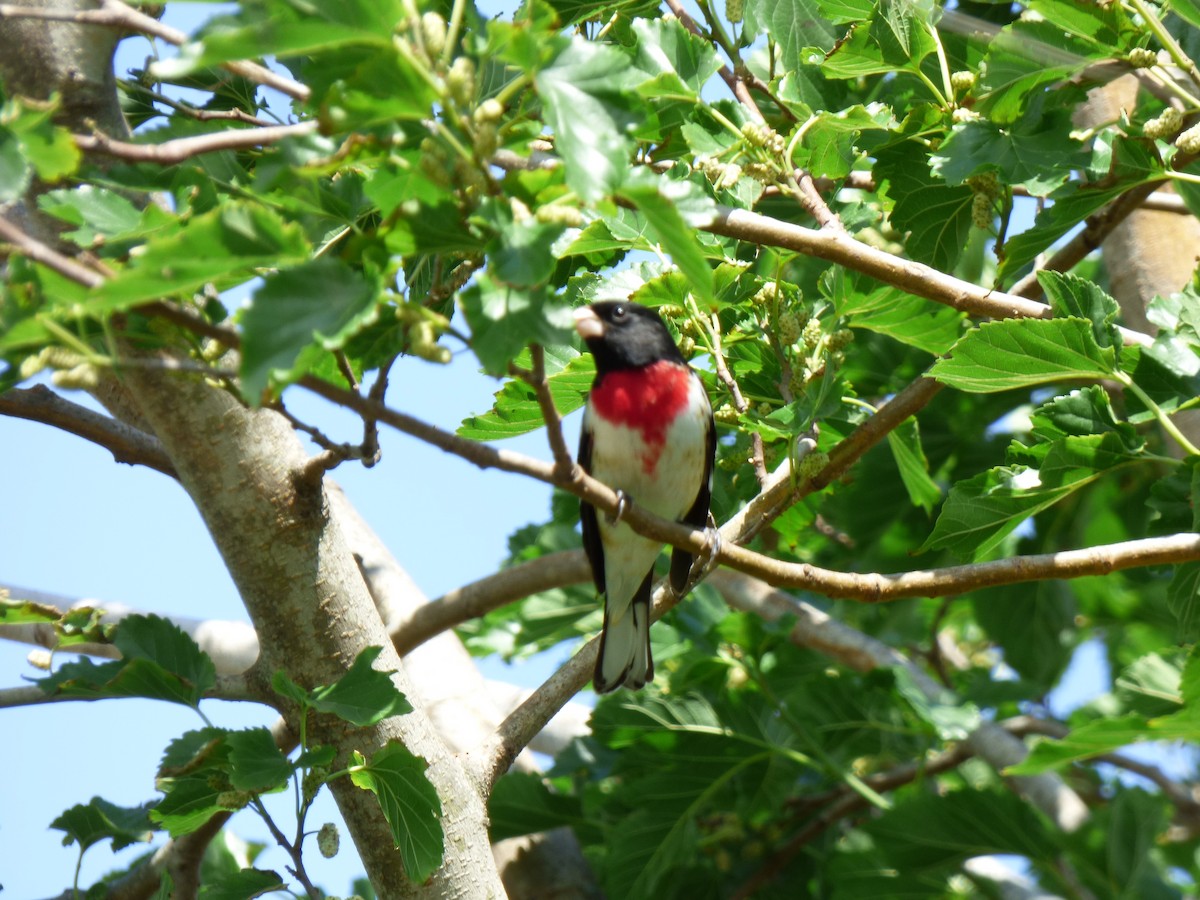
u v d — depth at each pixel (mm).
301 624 6625
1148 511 12281
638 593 9359
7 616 6941
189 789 6215
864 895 10289
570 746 11438
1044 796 10125
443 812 6645
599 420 8742
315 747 6422
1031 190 7844
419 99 4289
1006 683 11352
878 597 6852
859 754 11445
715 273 7848
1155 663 10484
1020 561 6961
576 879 10766
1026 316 7484
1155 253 9883
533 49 4441
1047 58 7703
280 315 4227
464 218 4551
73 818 7660
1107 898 9562
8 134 4680
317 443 5605
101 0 6629
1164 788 12203
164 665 6695
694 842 10766
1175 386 7539
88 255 4754
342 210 5586
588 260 9516
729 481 10422
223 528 6594
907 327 8539
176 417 6449
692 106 8086
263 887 6574
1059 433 7523
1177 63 7430
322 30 4102
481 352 4438
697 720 10547
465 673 10086
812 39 8984
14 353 4688
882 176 8875
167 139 6164
